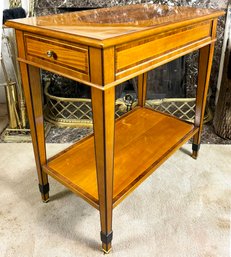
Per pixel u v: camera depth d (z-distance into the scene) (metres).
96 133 0.80
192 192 1.25
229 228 1.08
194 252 0.99
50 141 1.64
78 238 1.05
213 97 1.89
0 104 2.06
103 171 0.85
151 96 1.95
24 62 0.92
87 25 0.84
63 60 0.79
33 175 1.37
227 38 1.71
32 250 1.00
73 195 1.25
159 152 1.20
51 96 1.75
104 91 0.73
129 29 0.78
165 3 1.67
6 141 1.62
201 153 1.51
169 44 0.92
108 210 0.92
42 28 0.79
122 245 1.02
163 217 1.13
